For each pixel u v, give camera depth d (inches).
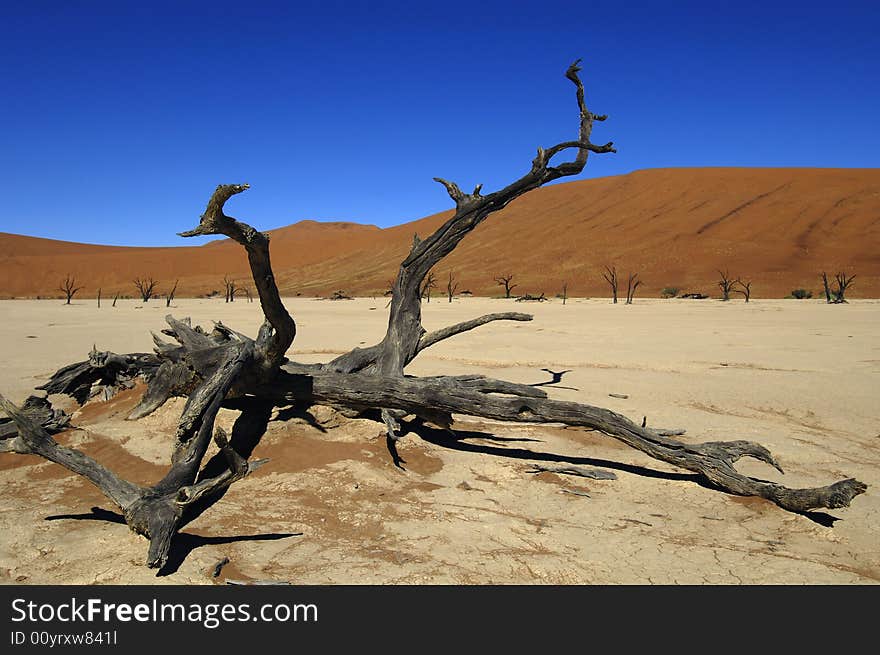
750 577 189.3
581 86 369.7
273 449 291.0
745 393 493.4
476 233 5944.9
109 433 314.0
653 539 217.9
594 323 1353.3
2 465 281.6
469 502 251.1
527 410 299.1
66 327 1200.8
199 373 263.6
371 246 6520.7
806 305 2347.4
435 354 729.6
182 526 210.4
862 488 224.5
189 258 6299.2
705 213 4928.6
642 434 282.2
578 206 5940.0
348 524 223.3
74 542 200.7
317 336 965.8
